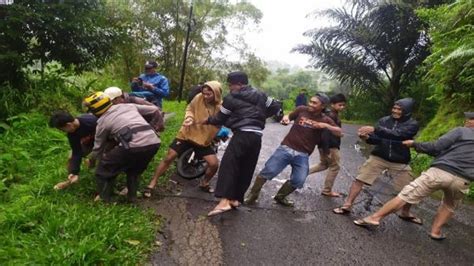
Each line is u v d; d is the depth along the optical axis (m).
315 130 5.42
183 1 17.69
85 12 8.06
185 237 4.38
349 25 19.00
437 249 4.64
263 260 4.06
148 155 4.71
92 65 8.95
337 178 7.48
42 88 8.38
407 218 5.43
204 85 5.46
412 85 19.09
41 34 7.64
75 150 4.83
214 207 5.27
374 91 20.03
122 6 14.73
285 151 5.39
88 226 3.95
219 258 4.01
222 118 5.00
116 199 5.02
